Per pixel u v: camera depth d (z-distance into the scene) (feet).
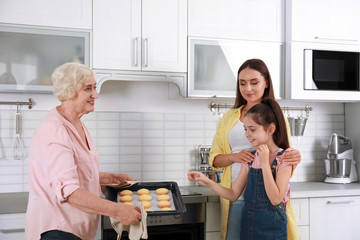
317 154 10.55
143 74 8.35
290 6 9.04
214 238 7.92
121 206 5.00
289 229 6.30
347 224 8.87
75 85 5.21
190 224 7.72
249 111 6.04
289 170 5.89
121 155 9.27
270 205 5.93
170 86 9.59
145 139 9.41
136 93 9.38
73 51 8.03
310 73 9.14
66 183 4.81
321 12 9.23
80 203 4.82
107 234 7.15
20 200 7.83
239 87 7.03
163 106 9.54
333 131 10.70
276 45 9.15
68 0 7.98
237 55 8.89
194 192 8.33
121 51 8.23
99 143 9.14
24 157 8.70
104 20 8.15
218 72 8.79
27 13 7.76
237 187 6.45
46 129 5.06
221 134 7.36
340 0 9.37
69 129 5.24
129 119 9.32
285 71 9.20
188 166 9.66
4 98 8.62
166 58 8.47
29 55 7.84
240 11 8.91
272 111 6.08
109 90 9.22
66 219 5.14
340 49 9.37
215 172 9.30
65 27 7.95
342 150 10.22
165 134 9.54
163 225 7.55
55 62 7.95
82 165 5.30
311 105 10.55
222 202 7.32
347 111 10.71
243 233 6.29
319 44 9.23
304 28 9.11
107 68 8.15
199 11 8.67
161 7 8.45
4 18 7.64
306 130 10.50
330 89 9.30
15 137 8.68
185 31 8.58
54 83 5.26
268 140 6.06
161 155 9.50
